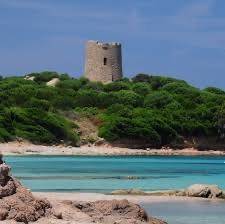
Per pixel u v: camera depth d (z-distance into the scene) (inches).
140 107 5580.7
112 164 3521.2
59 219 896.3
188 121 5300.2
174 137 5152.6
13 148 4252.0
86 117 5196.9
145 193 1691.7
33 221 846.5
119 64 6781.5
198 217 1245.1
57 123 4749.0
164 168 3289.9
